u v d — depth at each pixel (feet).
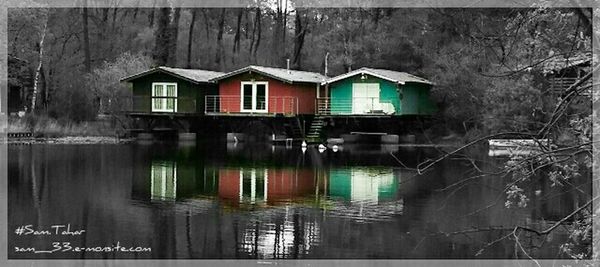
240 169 98.12
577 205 58.70
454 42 137.18
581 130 25.98
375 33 162.40
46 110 157.07
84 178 86.28
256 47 197.06
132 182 83.15
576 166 26.45
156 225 58.29
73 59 168.04
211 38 202.59
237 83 147.33
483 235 52.11
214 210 64.80
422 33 153.28
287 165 103.24
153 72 150.00
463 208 63.41
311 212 63.62
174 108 150.20
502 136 25.40
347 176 90.22
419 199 70.13
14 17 150.71
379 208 65.26
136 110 152.87
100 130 152.66
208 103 151.23
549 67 27.63
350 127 151.02
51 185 79.97
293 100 143.33
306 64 186.80
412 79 143.43
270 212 63.82
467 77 112.27
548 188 65.31
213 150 129.90
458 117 131.54
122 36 183.83
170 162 106.63
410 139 145.69
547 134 24.53
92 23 179.01
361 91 143.33
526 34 27.68
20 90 162.61
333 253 49.16
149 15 195.31
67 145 132.98
